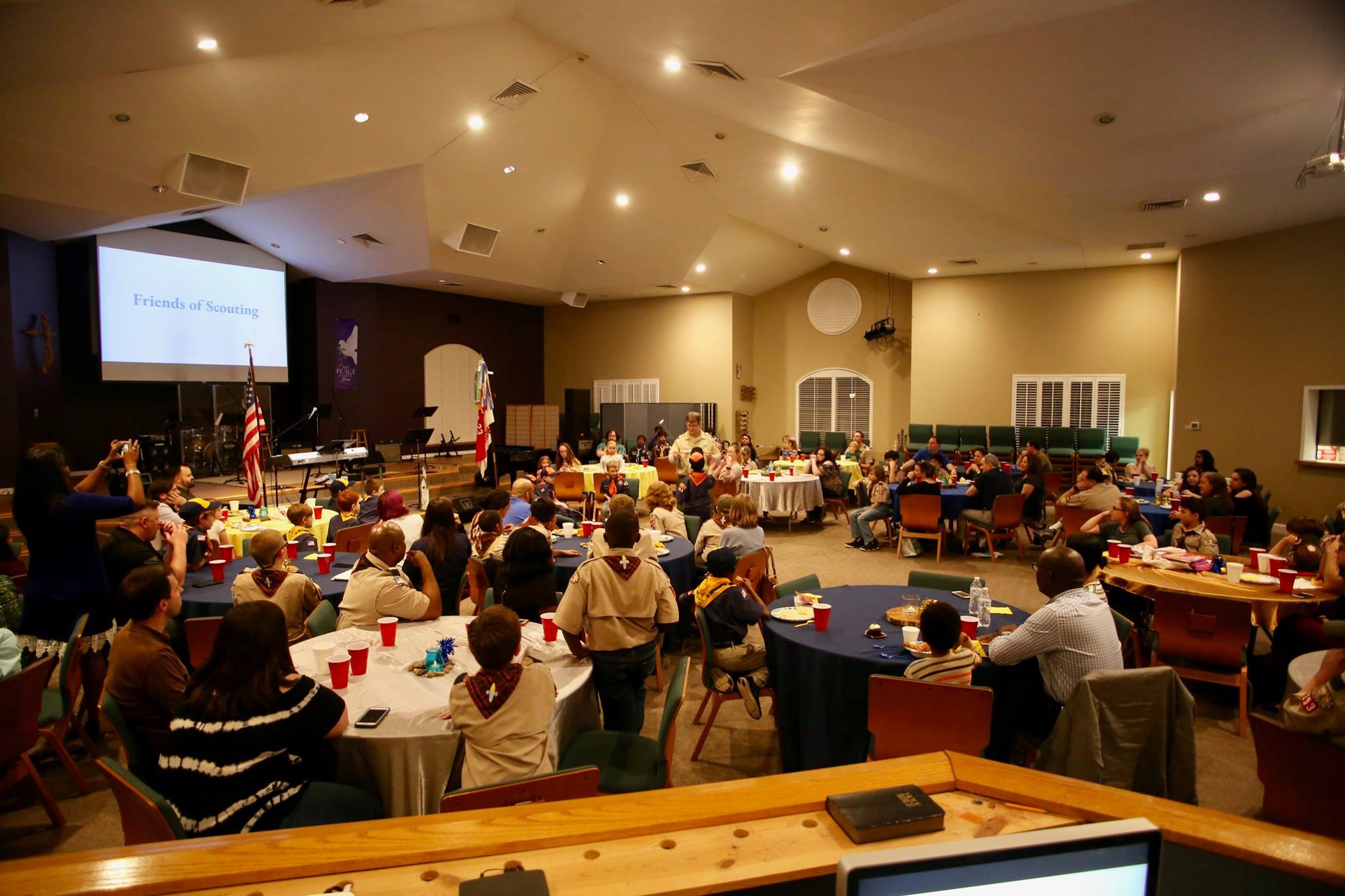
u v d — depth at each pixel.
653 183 10.14
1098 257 10.59
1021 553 7.89
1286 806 2.30
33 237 8.75
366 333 13.23
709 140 8.57
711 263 12.55
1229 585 4.08
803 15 4.78
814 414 15.02
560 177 9.90
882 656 2.98
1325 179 6.27
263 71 6.16
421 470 8.38
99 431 10.23
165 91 5.98
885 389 14.29
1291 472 8.49
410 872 1.09
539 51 7.24
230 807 1.89
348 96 6.95
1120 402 11.66
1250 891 1.10
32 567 3.39
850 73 5.49
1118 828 0.85
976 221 9.05
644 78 7.28
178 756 1.89
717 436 14.85
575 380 16.59
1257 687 3.94
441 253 11.16
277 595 3.38
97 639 3.52
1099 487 6.54
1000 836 0.82
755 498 9.45
